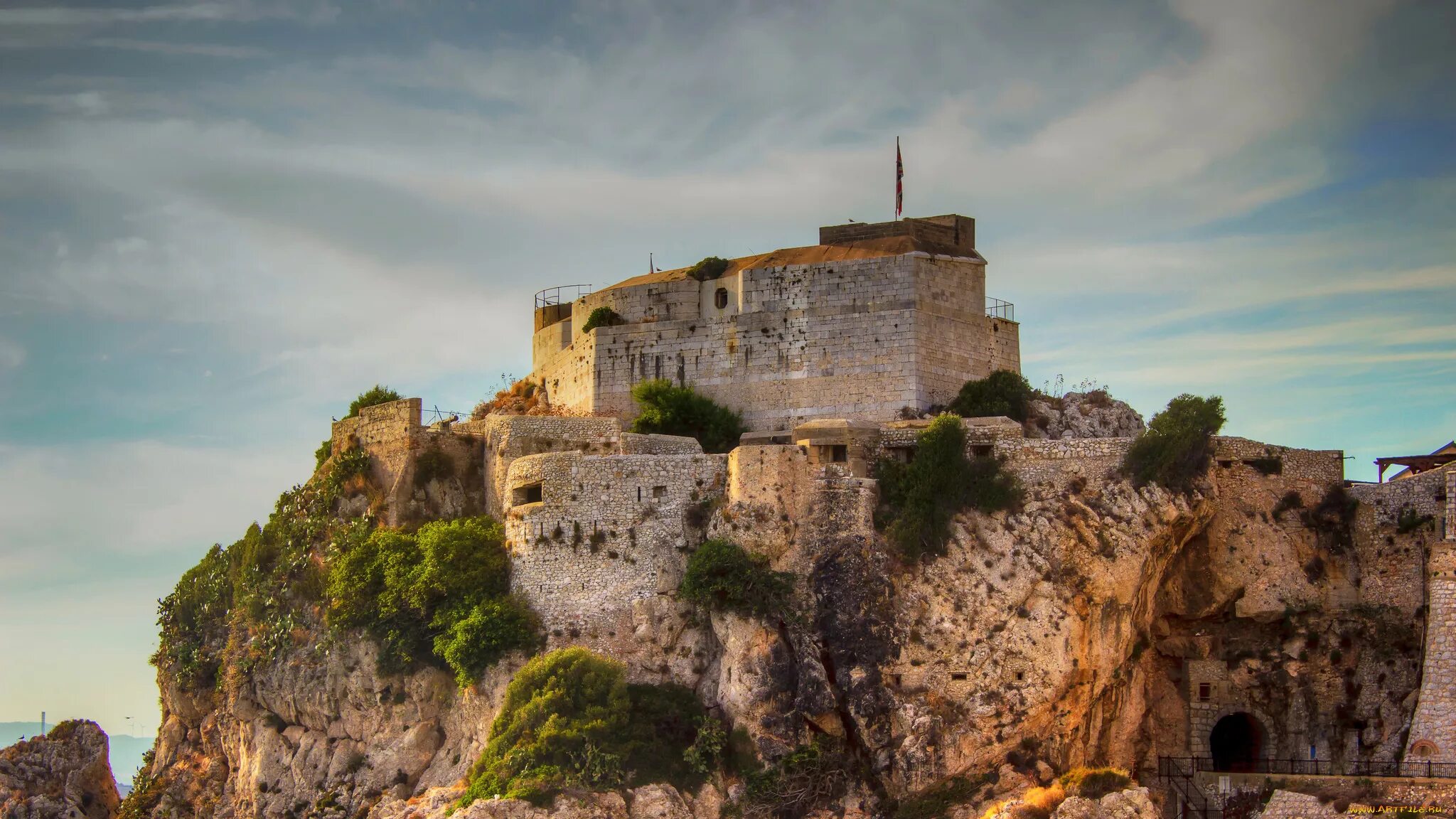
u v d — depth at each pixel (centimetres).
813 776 10788
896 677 10988
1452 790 10088
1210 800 11050
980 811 10544
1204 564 11975
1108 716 11412
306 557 12962
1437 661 10719
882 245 13712
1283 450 12212
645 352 13962
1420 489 11812
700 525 11619
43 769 14238
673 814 10600
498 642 11444
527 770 10638
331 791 11931
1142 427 13538
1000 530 11494
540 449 12644
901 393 13225
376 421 13138
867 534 11431
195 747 13712
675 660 11412
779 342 13612
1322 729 11638
